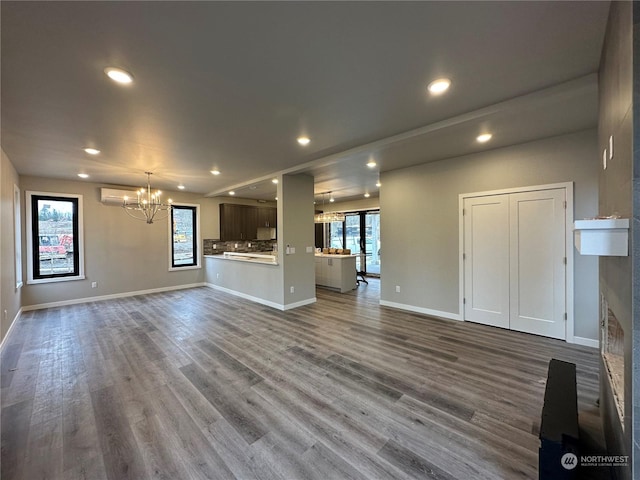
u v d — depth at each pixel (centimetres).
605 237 116
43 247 544
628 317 116
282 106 259
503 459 171
